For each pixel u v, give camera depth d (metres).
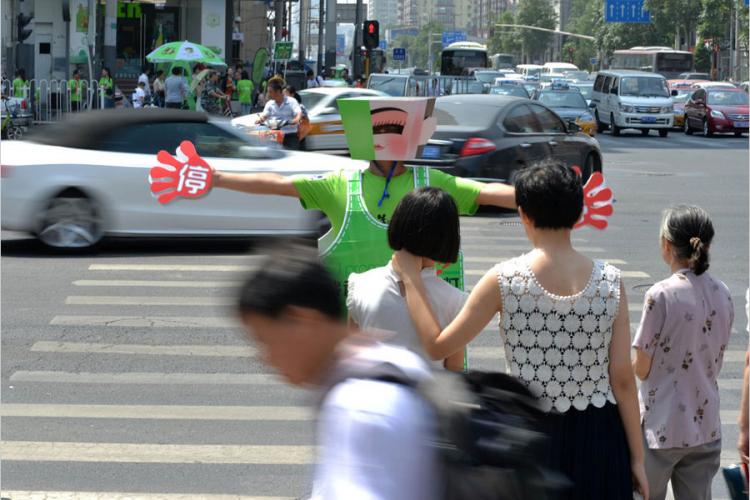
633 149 38.81
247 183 5.39
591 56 165.50
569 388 4.48
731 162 32.47
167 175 5.40
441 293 4.73
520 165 19.66
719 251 15.96
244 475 7.11
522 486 2.53
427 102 5.24
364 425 2.52
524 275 4.48
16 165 14.23
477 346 10.41
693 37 112.31
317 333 2.75
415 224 4.63
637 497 4.55
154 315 11.32
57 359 9.75
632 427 4.52
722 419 8.44
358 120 5.23
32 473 7.09
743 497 5.55
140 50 52.81
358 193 5.34
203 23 49.41
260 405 8.59
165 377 9.29
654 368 5.41
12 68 44.88
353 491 2.48
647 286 13.23
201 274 13.41
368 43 39.34
